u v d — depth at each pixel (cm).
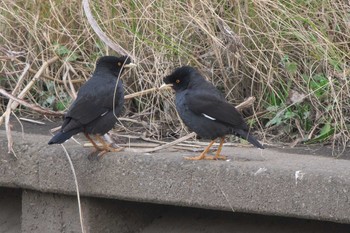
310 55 1156
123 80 1191
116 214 1002
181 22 1200
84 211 978
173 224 1004
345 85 1097
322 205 834
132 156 935
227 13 1212
